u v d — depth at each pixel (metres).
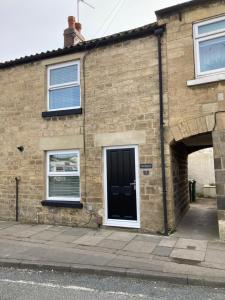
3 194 10.78
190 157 17.50
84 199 9.30
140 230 8.45
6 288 5.07
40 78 10.36
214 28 8.05
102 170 9.14
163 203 8.19
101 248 7.04
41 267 6.05
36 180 10.16
